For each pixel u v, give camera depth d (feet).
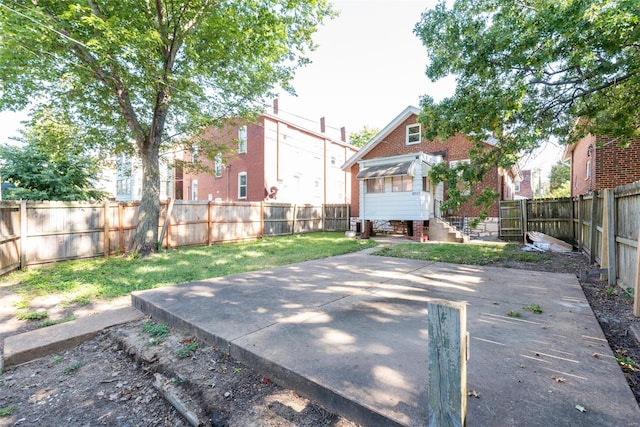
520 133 18.97
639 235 10.34
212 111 31.71
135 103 28.86
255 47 26.40
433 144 44.45
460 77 19.17
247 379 7.55
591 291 13.50
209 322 10.09
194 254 27.30
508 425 4.91
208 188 66.39
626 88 17.79
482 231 39.24
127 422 6.85
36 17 18.11
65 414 7.15
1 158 34.60
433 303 4.42
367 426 5.52
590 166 32.99
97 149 31.71
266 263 22.57
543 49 15.14
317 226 54.75
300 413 6.19
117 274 19.44
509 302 11.66
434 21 19.03
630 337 8.84
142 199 27.14
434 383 4.41
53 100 26.02
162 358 8.80
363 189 41.73
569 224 30.89
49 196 36.27
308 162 64.85
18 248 21.01
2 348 10.21
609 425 4.89
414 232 37.60
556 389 5.92
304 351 7.82
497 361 7.08
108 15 21.80
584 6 12.65
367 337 8.63
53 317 12.80
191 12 24.13
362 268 19.25
